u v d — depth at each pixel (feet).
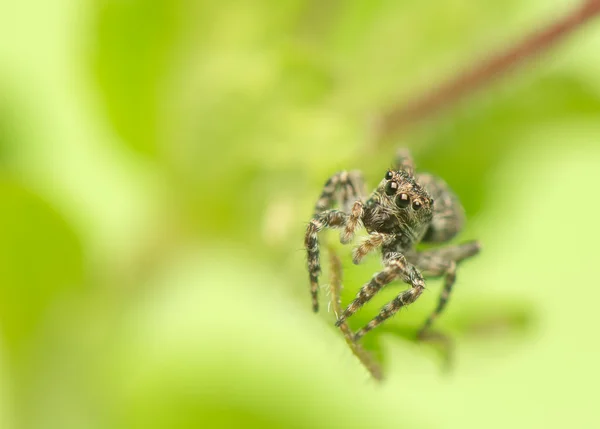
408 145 0.22
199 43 0.22
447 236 0.21
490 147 0.22
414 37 0.22
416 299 0.20
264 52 0.22
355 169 0.21
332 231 0.20
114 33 0.22
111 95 0.22
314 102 0.22
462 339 0.21
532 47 0.21
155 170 0.22
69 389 0.22
